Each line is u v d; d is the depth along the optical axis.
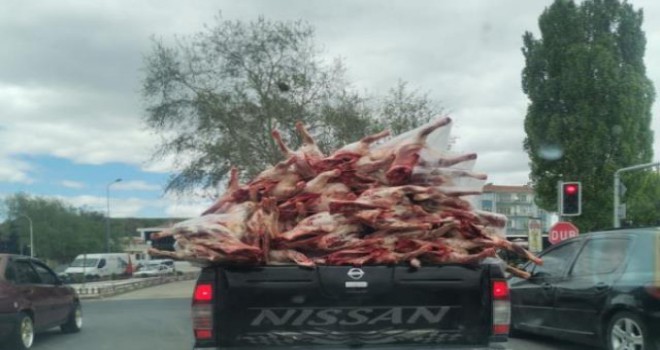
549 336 10.48
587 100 26.61
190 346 11.20
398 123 30.81
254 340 5.42
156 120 30.27
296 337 5.45
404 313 5.53
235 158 29.09
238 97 29.73
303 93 29.95
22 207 82.44
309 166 5.91
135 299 24.23
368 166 5.91
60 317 12.38
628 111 26.48
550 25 27.70
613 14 27.25
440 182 5.95
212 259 5.32
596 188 26.56
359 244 5.54
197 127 30.16
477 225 5.74
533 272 10.11
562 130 26.86
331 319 5.48
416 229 5.54
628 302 8.14
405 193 5.64
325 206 5.81
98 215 88.50
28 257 11.83
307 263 5.42
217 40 30.03
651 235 8.35
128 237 90.12
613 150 26.56
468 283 5.59
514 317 10.52
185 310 18.67
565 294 9.27
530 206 58.22
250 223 5.46
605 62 26.47
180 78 30.05
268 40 29.91
